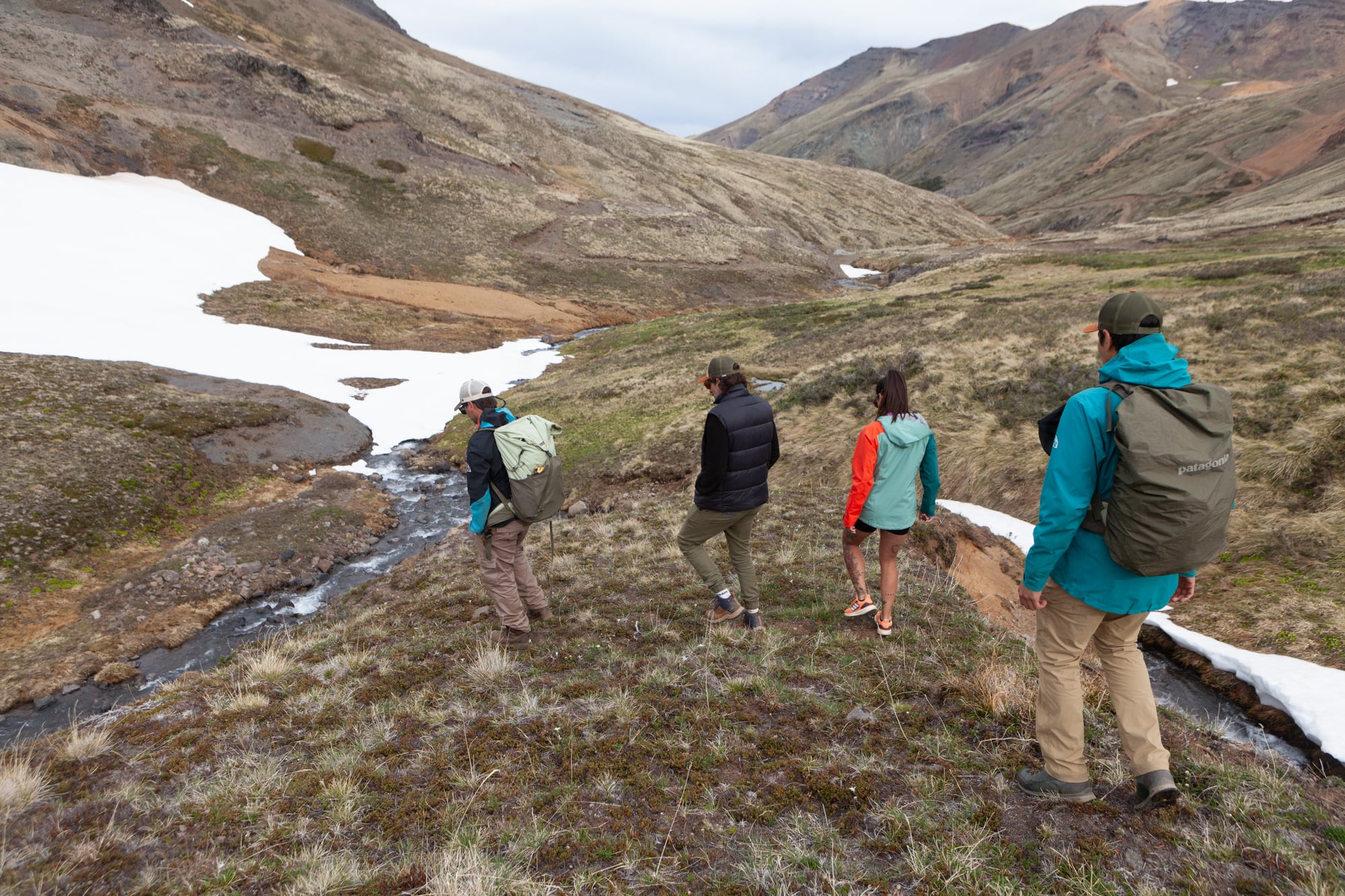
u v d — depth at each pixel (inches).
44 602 410.3
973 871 106.3
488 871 106.6
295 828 121.7
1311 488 326.6
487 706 167.2
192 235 1601.9
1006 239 4692.4
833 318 1328.7
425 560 435.5
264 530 525.0
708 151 5226.4
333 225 1974.7
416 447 820.6
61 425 594.2
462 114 3550.7
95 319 1020.5
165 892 105.1
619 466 649.0
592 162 3767.2
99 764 144.9
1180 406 96.3
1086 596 109.9
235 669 217.0
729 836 118.6
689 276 2375.7
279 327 1278.3
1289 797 125.8
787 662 187.6
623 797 129.6
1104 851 109.2
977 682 164.6
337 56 3479.3
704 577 209.5
